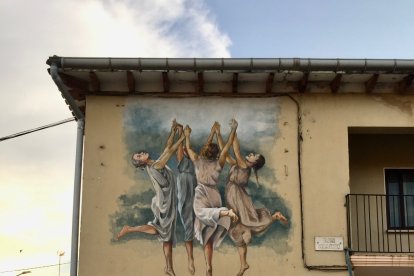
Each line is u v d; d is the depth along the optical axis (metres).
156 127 13.70
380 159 15.34
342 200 13.41
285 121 13.80
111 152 13.53
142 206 13.26
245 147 13.64
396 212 15.05
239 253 13.04
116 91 13.84
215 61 13.06
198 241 13.08
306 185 13.47
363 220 14.75
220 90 13.91
